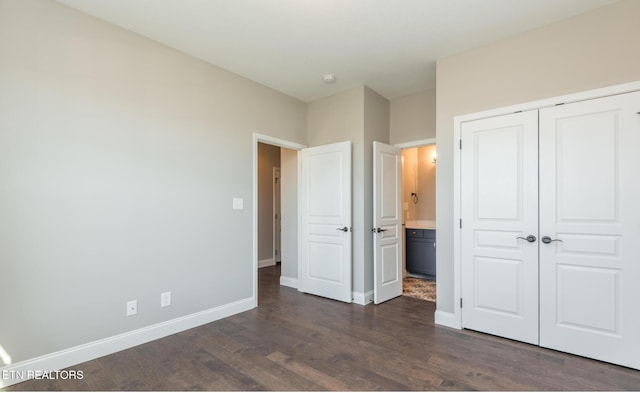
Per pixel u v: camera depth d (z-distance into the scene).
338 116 4.08
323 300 3.92
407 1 2.30
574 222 2.44
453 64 3.10
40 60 2.20
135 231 2.66
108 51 2.54
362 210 3.82
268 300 3.92
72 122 2.34
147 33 2.71
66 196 2.30
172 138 2.93
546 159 2.57
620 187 2.28
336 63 3.29
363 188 3.83
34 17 2.18
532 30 2.67
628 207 2.25
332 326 3.06
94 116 2.45
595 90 2.38
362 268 3.80
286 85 3.84
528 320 2.63
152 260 2.76
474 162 2.93
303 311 3.50
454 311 3.03
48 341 2.21
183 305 2.97
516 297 2.69
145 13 2.43
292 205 4.63
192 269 3.05
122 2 2.29
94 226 2.43
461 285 2.99
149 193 2.76
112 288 2.52
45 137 2.21
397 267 4.11
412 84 3.83
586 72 2.43
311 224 4.18
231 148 3.43
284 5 2.34
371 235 3.92
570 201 2.46
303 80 3.70
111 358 2.41
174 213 2.92
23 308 2.11
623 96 2.28
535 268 2.60
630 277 2.24
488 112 2.87
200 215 3.13
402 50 3.02
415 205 5.70
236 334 2.87
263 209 6.15
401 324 3.11
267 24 2.59
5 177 2.05
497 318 2.79
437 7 2.37
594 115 2.38
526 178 2.66
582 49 2.45
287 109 4.12
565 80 2.51
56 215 2.25
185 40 2.83
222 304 3.30
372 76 3.60
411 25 2.61
